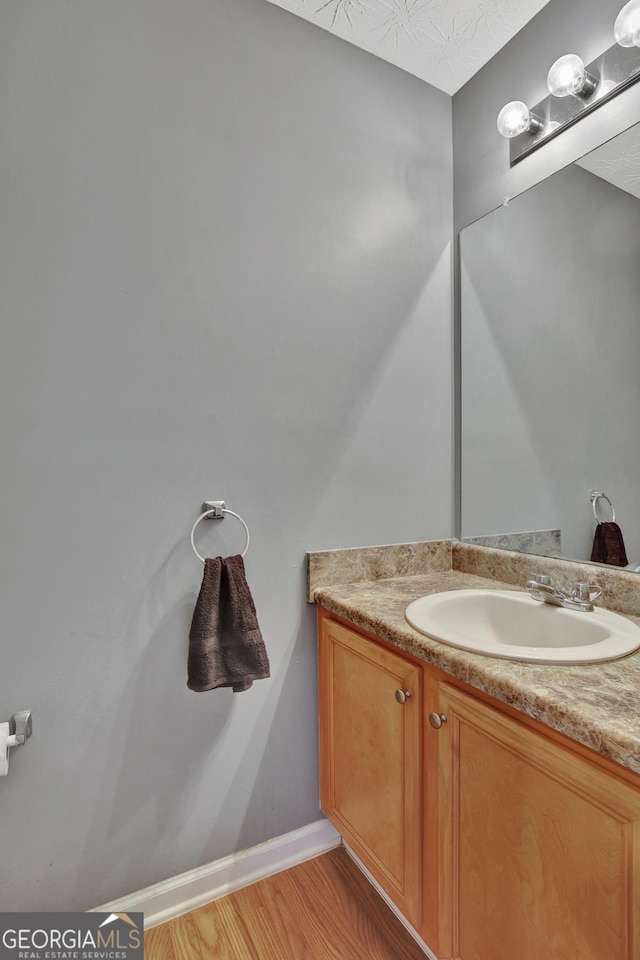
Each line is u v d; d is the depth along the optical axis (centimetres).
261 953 117
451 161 170
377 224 154
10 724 107
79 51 111
